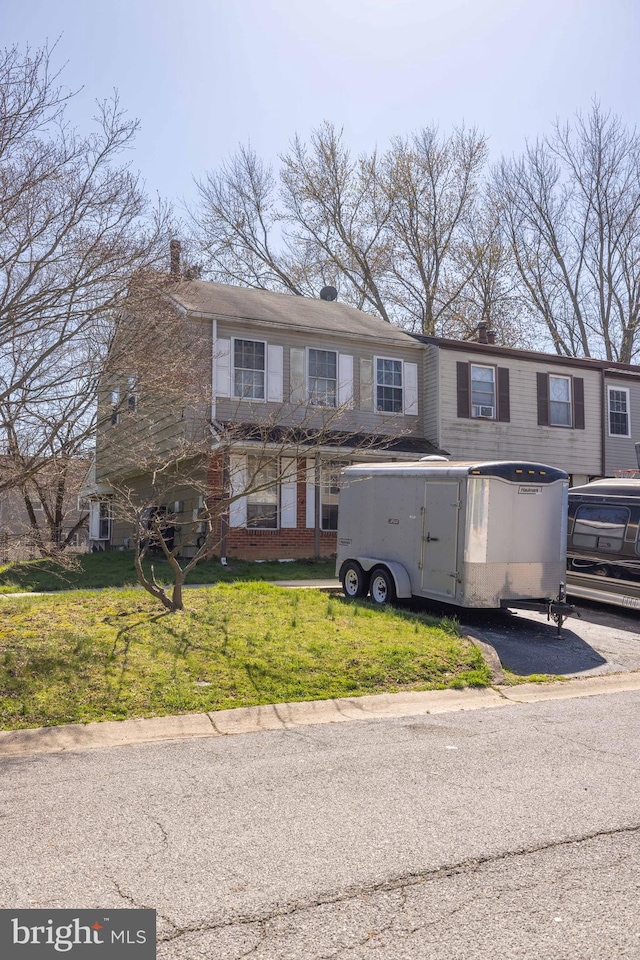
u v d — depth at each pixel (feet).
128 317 34.55
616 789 16.63
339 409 39.99
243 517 61.31
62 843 13.35
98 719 21.16
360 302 119.03
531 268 120.57
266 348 64.18
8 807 15.11
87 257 31.99
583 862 12.90
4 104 29.68
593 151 116.98
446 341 71.82
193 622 30.83
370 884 11.98
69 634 27.91
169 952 10.02
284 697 24.12
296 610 34.94
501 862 12.85
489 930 10.68
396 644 29.71
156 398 38.45
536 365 77.10
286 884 11.93
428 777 17.35
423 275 117.08
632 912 11.23
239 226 116.16
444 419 71.20
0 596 39.63
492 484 35.47
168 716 21.85
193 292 40.47
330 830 14.11
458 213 117.08
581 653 33.30
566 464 77.92
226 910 11.10
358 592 42.22
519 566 36.14
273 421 42.16
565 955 10.09
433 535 37.17
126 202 32.99
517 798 15.99
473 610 41.93
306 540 64.08
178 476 47.21
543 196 120.37
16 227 31.17
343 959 9.93
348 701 24.52
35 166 30.81
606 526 43.50
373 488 42.01
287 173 116.16
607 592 42.98
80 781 16.78
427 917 11.02
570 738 20.94
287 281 116.88
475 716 23.65
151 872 12.26
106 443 38.14
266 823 14.42
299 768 17.94
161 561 60.34
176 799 15.69
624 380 83.56
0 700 21.54
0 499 36.37
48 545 33.42
